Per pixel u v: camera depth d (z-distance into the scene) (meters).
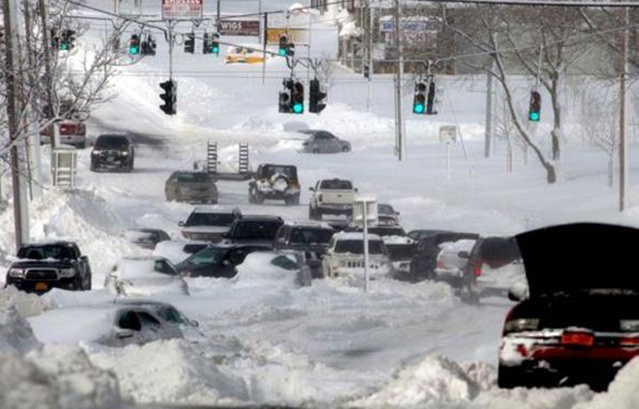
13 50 106.56
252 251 119.75
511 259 89.94
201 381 34.72
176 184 191.38
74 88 113.44
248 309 86.00
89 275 109.75
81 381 19.91
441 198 194.00
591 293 38.59
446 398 35.44
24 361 17.50
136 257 99.50
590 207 172.25
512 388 37.28
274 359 54.25
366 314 85.69
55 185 162.38
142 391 34.12
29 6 143.75
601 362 36.50
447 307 90.94
